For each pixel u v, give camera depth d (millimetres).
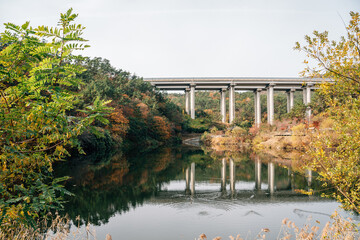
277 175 30062
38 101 3852
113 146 58562
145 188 23500
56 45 3549
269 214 17031
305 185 24891
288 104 137875
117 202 18859
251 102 177625
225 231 14125
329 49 6293
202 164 38969
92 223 14609
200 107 195625
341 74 6223
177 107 131250
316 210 17625
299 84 130375
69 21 3629
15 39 3535
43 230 8406
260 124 91312
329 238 6969
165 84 137250
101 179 25812
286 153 52875
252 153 54812
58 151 4148
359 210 6195
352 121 6094
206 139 94062
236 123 126500
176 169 34438
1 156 3730
